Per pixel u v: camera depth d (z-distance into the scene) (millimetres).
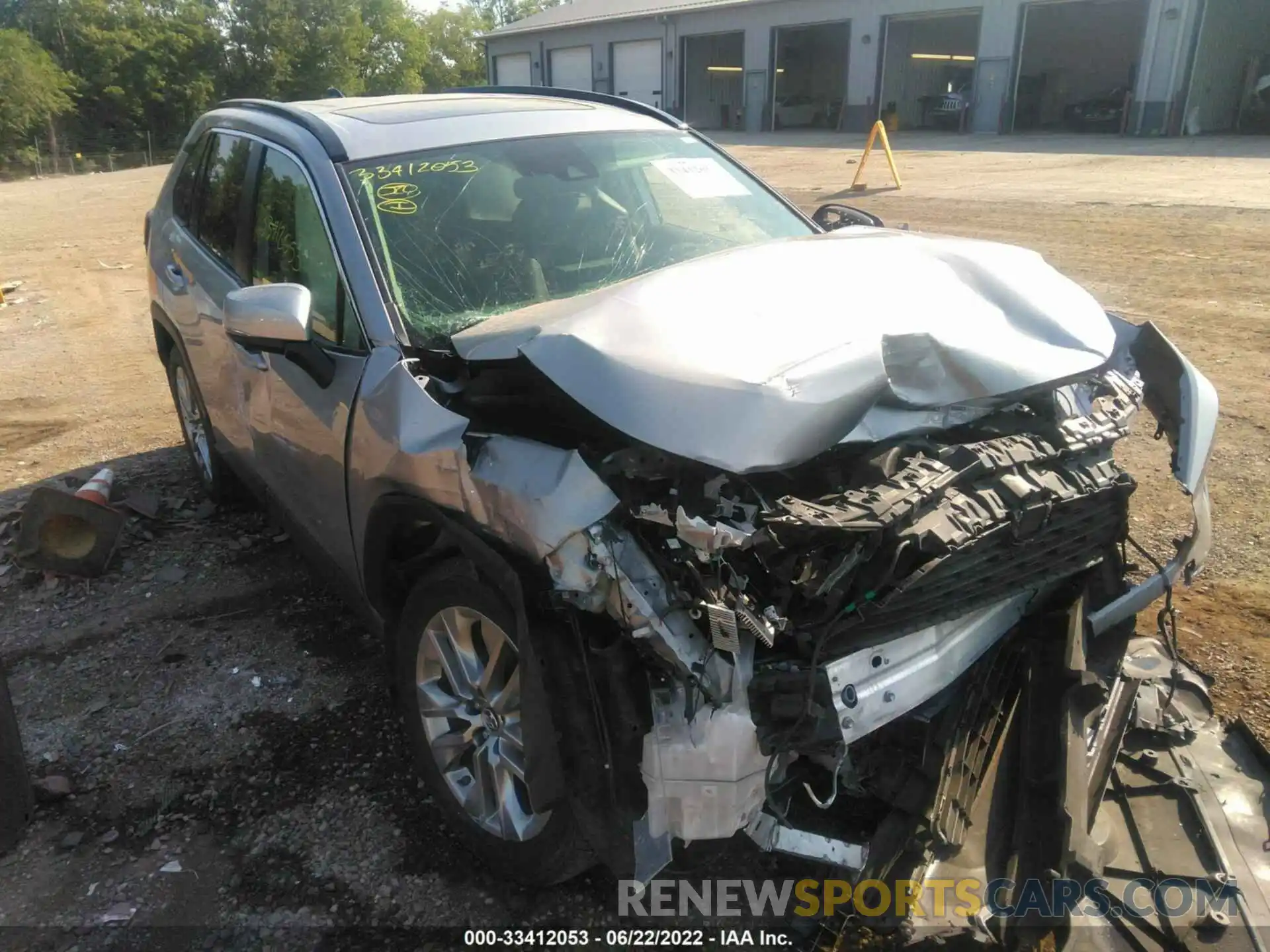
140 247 15258
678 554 2152
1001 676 2643
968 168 18734
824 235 3520
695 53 34719
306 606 4191
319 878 2734
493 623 2486
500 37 39812
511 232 3338
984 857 2404
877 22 29953
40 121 44062
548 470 2254
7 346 9203
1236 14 25547
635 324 2471
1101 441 2578
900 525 2119
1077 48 32844
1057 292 2924
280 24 55156
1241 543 4137
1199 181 15273
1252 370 6289
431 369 2803
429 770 2844
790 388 2215
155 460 5953
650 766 2160
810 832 2287
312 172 3344
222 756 3250
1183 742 2971
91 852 2867
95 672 3762
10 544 4793
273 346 2879
